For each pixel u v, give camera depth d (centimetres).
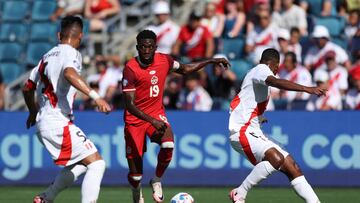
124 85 3247
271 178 4494
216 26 5762
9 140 4556
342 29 5756
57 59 2861
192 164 4472
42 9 6431
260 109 3178
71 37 2930
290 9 5641
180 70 3378
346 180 4391
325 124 4403
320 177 4409
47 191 2964
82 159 2866
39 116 2909
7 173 4562
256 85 3142
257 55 5328
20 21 6306
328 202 3850
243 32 5744
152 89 3281
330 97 4891
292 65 4925
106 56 5469
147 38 3181
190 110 4475
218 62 3444
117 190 4338
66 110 2891
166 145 3272
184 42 5375
